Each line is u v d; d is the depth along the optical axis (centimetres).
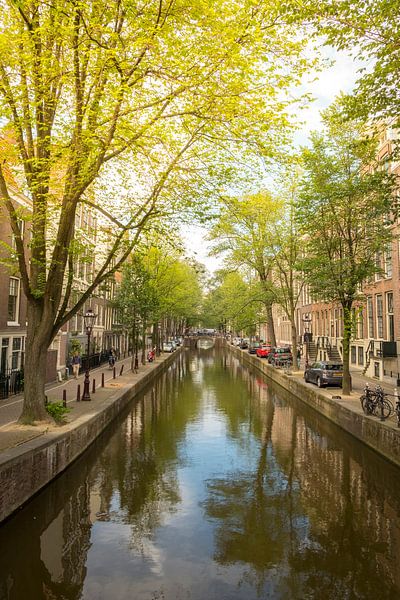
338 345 3284
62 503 858
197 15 867
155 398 2280
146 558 646
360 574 605
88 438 1254
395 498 895
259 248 3100
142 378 2581
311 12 850
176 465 1109
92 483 973
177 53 907
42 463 902
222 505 852
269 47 900
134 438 1396
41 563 631
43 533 725
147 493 914
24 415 1146
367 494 916
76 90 986
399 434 1065
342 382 1886
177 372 3788
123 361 4109
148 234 1348
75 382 2316
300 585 575
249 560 644
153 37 854
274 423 1644
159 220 1284
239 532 736
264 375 3544
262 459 1167
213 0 836
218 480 998
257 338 6719
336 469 1083
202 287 9156
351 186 1606
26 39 867
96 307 3656
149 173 1258
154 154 1209
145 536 718
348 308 1797
